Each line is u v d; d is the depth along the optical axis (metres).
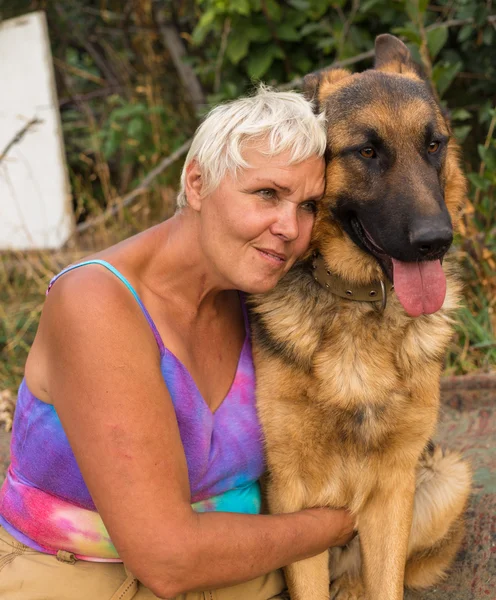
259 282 2.08
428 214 2.24
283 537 2.11
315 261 2.54
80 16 7.56
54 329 1.92
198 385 2.19
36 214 6.26
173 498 1.86
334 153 2.46
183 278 2.17
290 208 2.03
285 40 5.75
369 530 2.64
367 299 2.50
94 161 7.39
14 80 6.22
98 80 7.45
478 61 5.58
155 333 2.06
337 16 5.70
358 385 2.44
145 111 6.45
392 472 2.58
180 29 6.96
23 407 2.13
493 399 3.83
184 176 2.12
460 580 2.86
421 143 2.43
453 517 2.86
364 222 2.44
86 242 6.11
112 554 2.16
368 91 2.46
